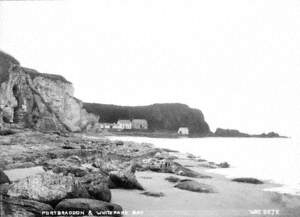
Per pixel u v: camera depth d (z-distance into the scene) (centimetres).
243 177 1836
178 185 1349
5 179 1021
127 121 11762
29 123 5191
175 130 13188
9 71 5209
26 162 1638
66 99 7312
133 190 1234
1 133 2875
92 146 2861
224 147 5147
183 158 2941
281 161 2994
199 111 14075
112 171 1277
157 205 1015
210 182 1581
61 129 5888
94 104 12988
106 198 980
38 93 5816
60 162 1534
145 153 2655
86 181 991
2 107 4666
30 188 861
